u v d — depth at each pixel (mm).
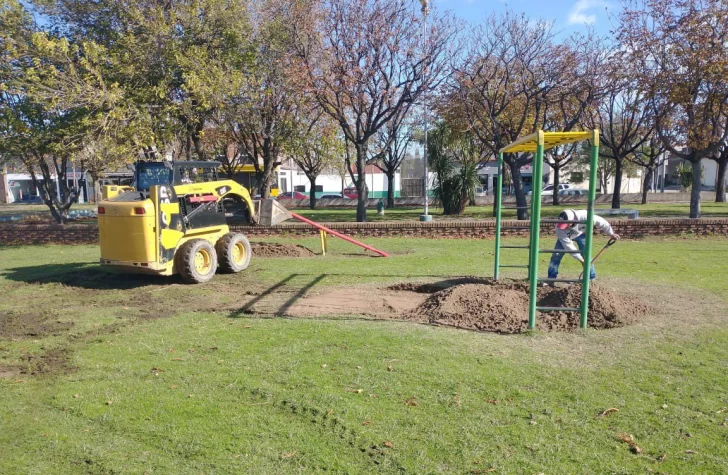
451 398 4555
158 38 16266
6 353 6152
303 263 12148
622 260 11445
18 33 16203
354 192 59000
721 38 16359
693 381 4836
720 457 3598
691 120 17844
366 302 8164
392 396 4609
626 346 5785
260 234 16906
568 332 6316
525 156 20031
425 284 9156
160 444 3924
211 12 16781
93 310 8180
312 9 17516
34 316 7852
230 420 4262
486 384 4828
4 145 16188
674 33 17266
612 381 4855
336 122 21500
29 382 5234
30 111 16172
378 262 12070
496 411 4301
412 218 24031
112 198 9961
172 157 17594
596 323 6609
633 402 4430
